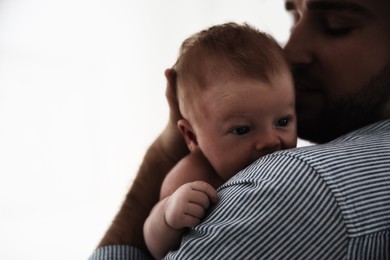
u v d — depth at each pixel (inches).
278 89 32.1
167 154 40.3
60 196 134.8
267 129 32.4
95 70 134.8
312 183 25.6
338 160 26.6
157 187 39.8
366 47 33.8
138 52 136.1
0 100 129.0
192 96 34.4
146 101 137.3
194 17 135.6
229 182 29.1
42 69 131.3
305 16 35.7
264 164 27.8
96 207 136.0
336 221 25.0
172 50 136.4
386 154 27.8
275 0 122.0
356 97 34.6
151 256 37.2
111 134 136.9
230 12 131.3
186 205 28.5
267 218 25.3
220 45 33.6
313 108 36.3
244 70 32.1
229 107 32.3
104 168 137.1
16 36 128.2
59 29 131.3
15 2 127.0
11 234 126.6
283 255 25.0
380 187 26.3
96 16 133.6
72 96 134.3
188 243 26.6
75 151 135.4
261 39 33.8
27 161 132.3
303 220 25.1
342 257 25.0
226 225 25.9
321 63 35.2
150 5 135.9
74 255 121.0
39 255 120.0
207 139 34.0
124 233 37.9
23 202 132.1
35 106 131.8
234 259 25.2
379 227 25.5
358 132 32.3
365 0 33.1
